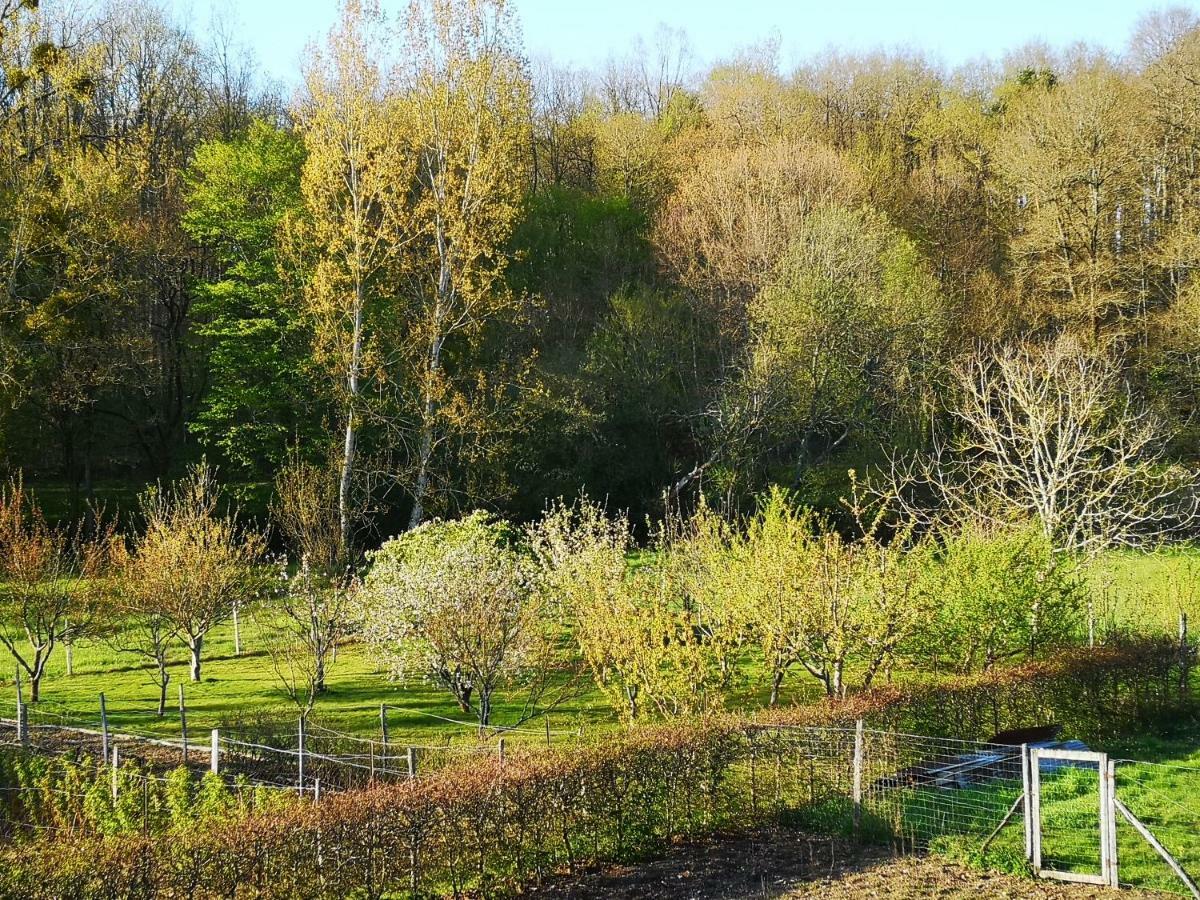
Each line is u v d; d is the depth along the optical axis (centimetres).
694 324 4509
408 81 3700
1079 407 2966
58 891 836
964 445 3288
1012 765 1427
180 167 4891
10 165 3541
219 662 2553
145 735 1834
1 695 2220
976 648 2006
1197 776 1472
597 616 1700
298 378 4031
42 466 4188
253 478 4028
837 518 3866
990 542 2069
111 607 2256
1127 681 1872
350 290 3791
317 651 2244
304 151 4319
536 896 1073
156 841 920
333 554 2455
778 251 4362
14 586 2188
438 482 3825
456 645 1866
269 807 1152
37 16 3350
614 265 4994
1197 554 2914
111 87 4622
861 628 1762
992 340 3978
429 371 3619
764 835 1264
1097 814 1266
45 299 3647
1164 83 4522
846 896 1049
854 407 4056
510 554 2152
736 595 1794
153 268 4222
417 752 1547
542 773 1145
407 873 1032
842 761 1334
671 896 1065
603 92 6788
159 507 2708
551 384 4069
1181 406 3991
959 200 4975
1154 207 4541
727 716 1395
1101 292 4325
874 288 4019
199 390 4488
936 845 1181
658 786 1236
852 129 5819
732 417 3934
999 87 5884
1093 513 2686
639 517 4150
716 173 4734
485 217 3712
